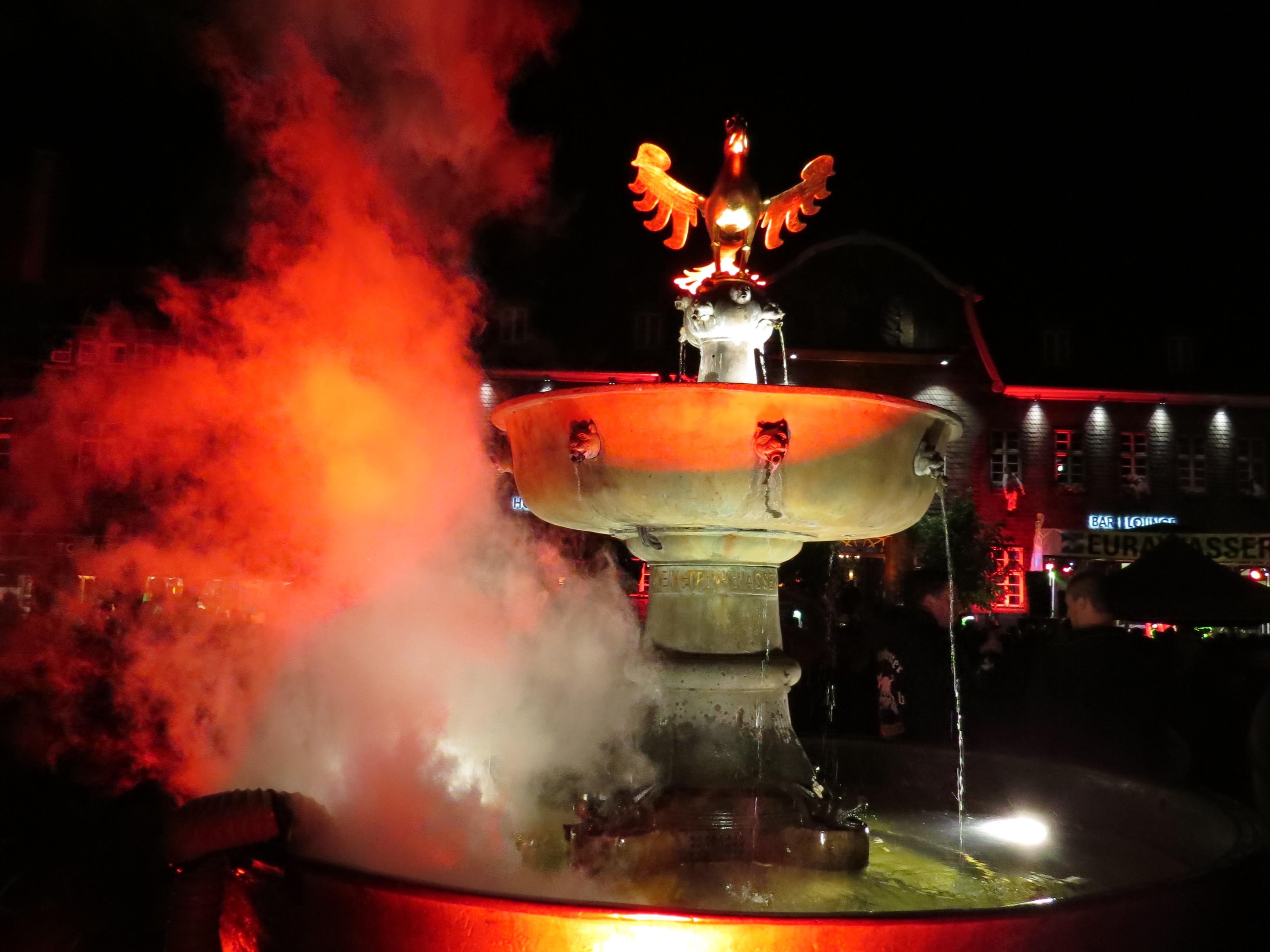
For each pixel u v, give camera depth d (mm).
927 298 31469
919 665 5969
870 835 4160
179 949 2674
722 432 3232
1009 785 4535
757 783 3803
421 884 2305
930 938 2121
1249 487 33625
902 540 24375
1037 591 20469
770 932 2100
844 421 3311
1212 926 2400
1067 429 32812
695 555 3855
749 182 4117
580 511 3527
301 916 2500
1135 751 4445
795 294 30844
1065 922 2193
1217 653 9828
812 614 8406
